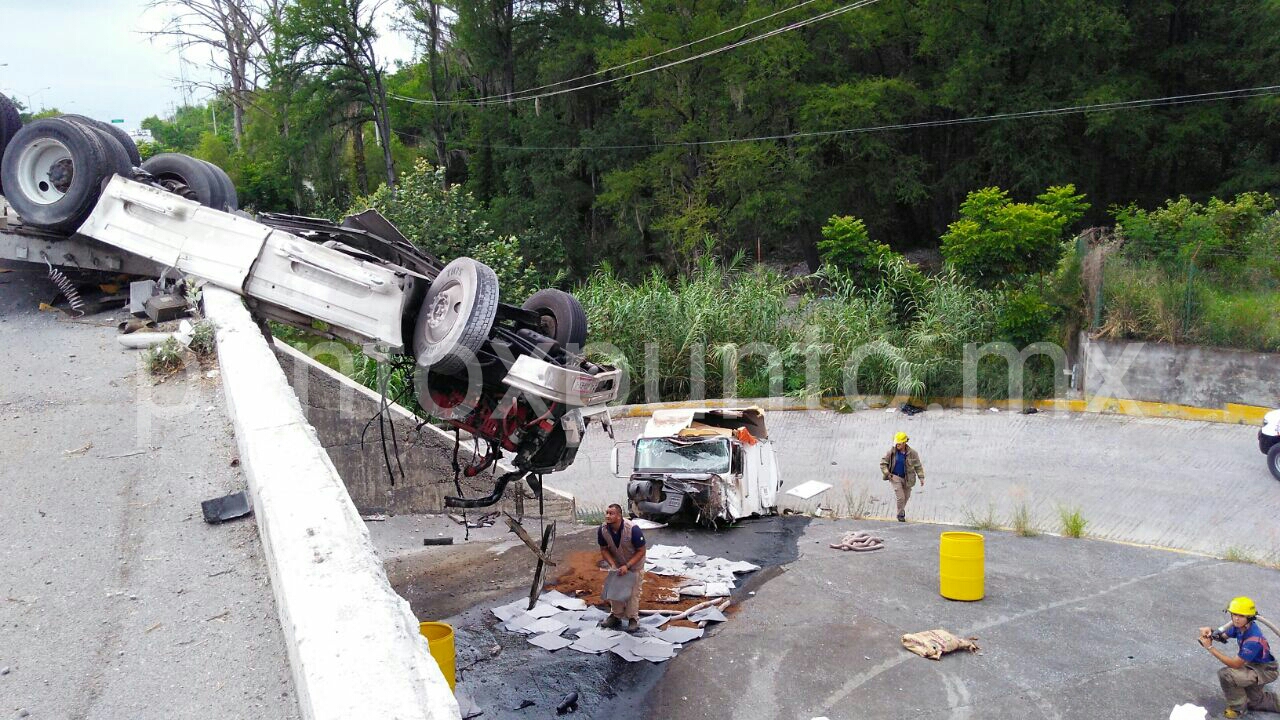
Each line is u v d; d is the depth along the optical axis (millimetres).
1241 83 34062
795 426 21109
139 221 10438
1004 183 34969
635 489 13945
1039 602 10000
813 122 35000
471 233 26297
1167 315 19969
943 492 15461
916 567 11289
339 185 43312
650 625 9453
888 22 36406
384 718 3064
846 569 11266
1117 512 13703
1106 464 16344
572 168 42750
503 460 14727
